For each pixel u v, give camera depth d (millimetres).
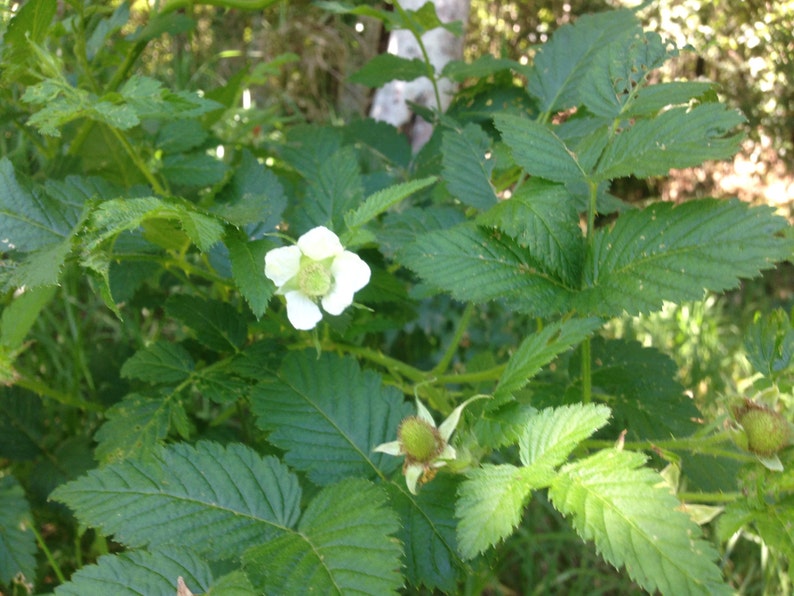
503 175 321
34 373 411
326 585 184
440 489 232
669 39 263
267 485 214
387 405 254
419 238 249
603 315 224
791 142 665
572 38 351
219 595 178
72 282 409
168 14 362
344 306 219
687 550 163
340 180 296
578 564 435
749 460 214
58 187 269
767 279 750
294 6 867
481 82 406
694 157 224
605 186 305
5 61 278
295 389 256
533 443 192
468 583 356
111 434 264
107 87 353
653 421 292
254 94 891
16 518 285
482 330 558
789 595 383
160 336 492
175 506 207
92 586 179
